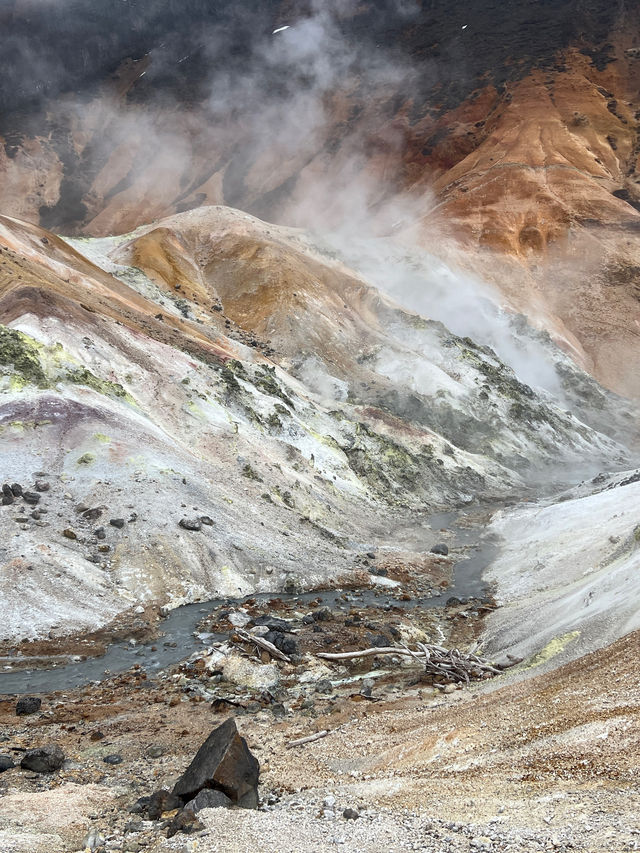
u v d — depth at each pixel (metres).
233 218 112.81
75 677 22.38
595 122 174.62
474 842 8.85
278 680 21.80
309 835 9.92
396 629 26.02
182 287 90.06
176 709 19.28
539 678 16.89
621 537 30.00
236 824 10.52
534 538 37.25
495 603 30.28
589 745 11.45
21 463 33.66
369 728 16.48
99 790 13.37
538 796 10.25
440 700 18.33
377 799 11.68
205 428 44.25
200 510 34.22
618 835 8.12
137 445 37.16
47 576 27.38
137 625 26.41
